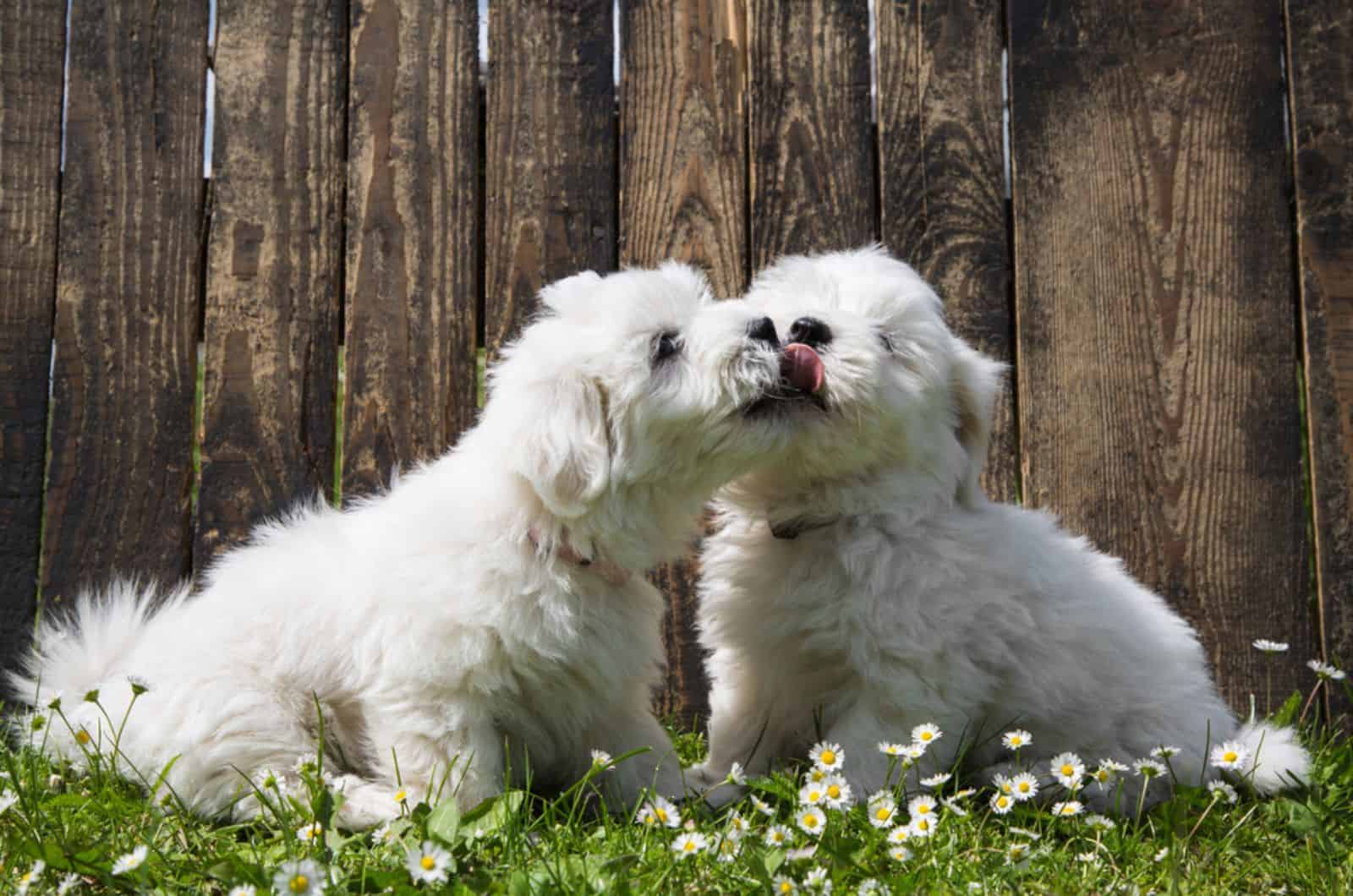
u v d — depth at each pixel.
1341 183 1.45
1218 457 1.45
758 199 1.46
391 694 1.22
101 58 1.43
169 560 1.42
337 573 1.28
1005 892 1.11
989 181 1.46
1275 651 1.40
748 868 1.09
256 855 1.14
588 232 1.46
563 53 1.46
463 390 1.45
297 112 1.44
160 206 1.43
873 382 1.26
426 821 1.14
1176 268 1.46
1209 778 1.30
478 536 1.24
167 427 1.43
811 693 1.33
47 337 1.42
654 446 1.25
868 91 1.47
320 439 1.44
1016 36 1.46
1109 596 1.34
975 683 1.27
